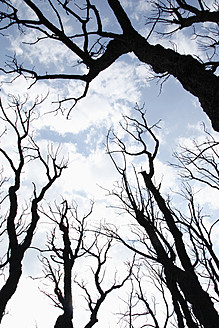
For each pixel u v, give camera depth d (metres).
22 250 8.27
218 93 3.38
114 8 5.47
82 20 5.45
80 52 5.74
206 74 3.72
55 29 5.44
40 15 5.29
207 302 4.12
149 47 4.82
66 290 9.80
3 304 7.06
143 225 5.98
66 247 11.01
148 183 6.67
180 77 4.15
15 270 7.74
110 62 5.84
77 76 6.06
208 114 3.53
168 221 5.70
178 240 5.33
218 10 4.81
